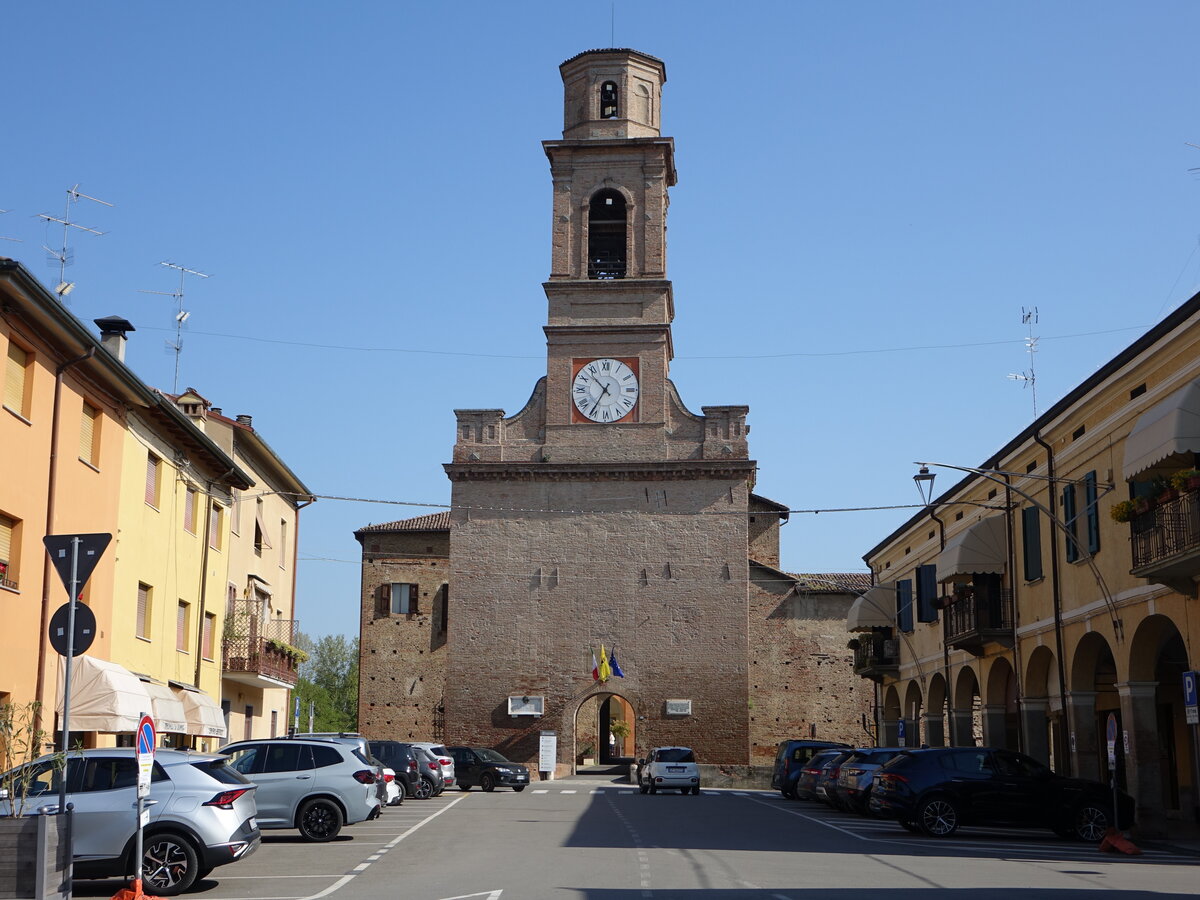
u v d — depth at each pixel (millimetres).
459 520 58594
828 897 16141
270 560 48750
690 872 19406
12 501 24766
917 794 27516
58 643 16312
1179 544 24734
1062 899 16078
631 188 60719
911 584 51469
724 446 58625
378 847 24234
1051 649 33938
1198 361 25391
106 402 29719
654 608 57531
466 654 57531
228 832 17641
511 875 19031
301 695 114562
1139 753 28516
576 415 59219
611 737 91750
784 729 65250
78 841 17328
